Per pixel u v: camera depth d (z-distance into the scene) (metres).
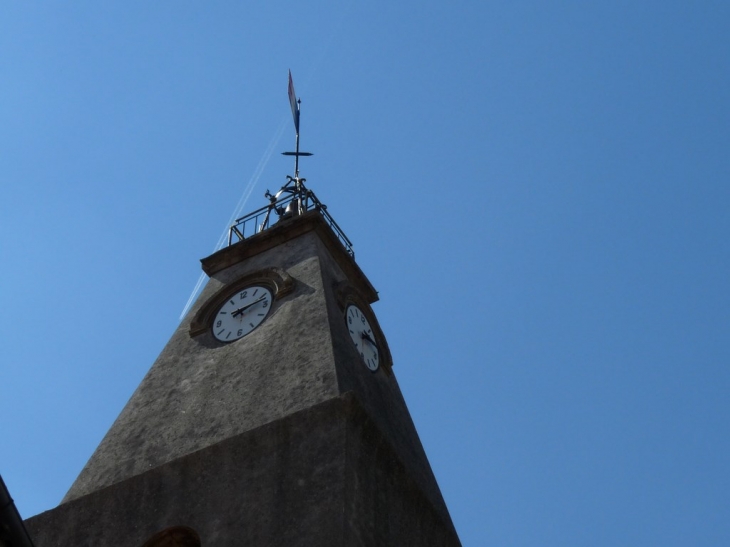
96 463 35.00
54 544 32.03
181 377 37.59
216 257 42.97
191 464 32.34
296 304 38.56
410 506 33.03
